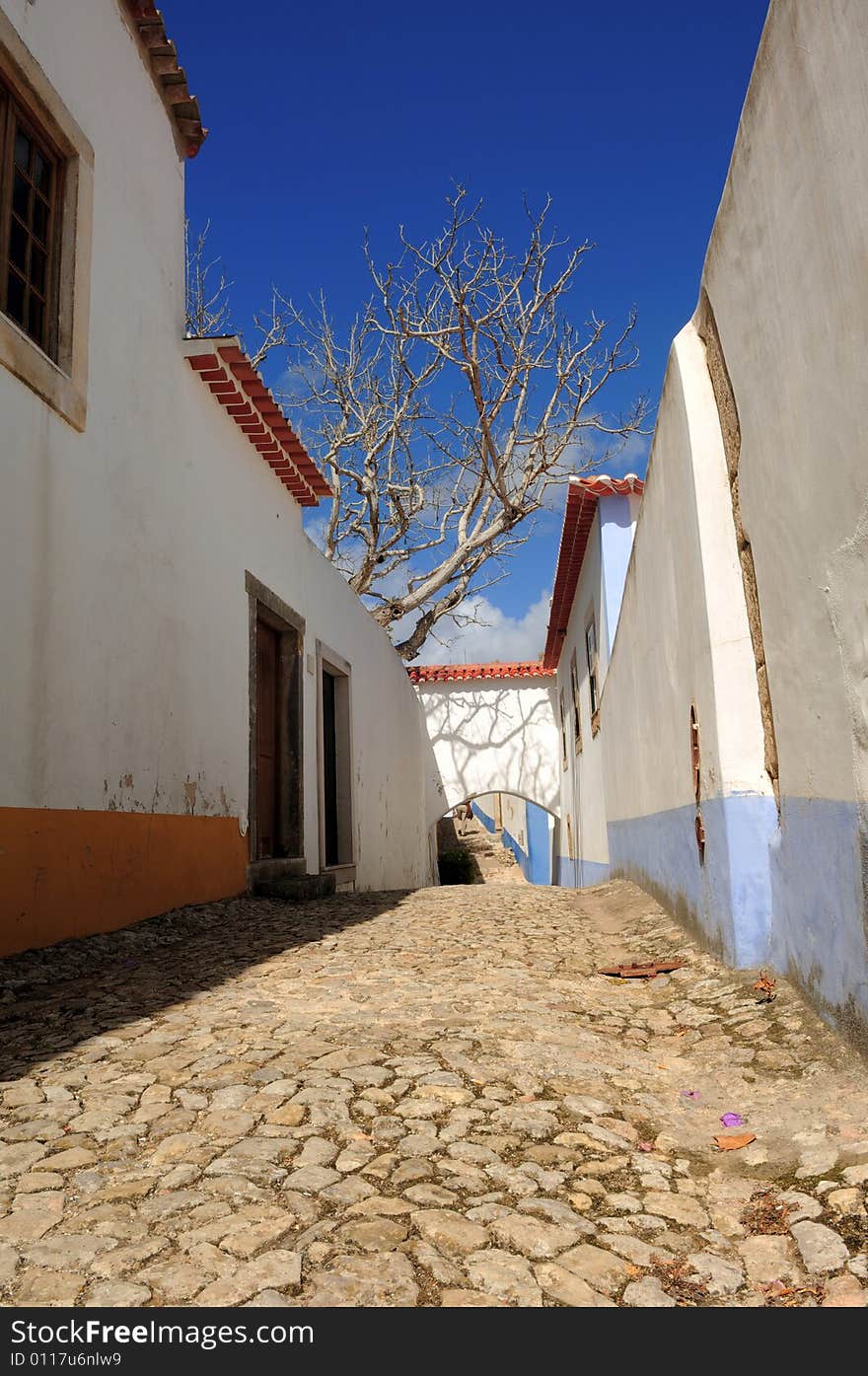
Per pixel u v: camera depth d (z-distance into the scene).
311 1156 2.54
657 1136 2.72
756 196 3.44
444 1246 2.09
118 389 6.33
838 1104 2.73
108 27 6.48
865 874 2.81
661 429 5.38
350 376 18.16
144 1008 4.12
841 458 2.81
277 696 10.06
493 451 16.03
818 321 2.92
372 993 4.34
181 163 7.81
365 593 18.77
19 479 5.07
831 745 3.09
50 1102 2.99
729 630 4.29
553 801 19.41
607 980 4.72
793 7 2.86
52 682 5.33
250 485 8.98
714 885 4.57
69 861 5.42
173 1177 2.45
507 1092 3.02
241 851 8.15
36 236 5.68
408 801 17.06
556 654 18.14
